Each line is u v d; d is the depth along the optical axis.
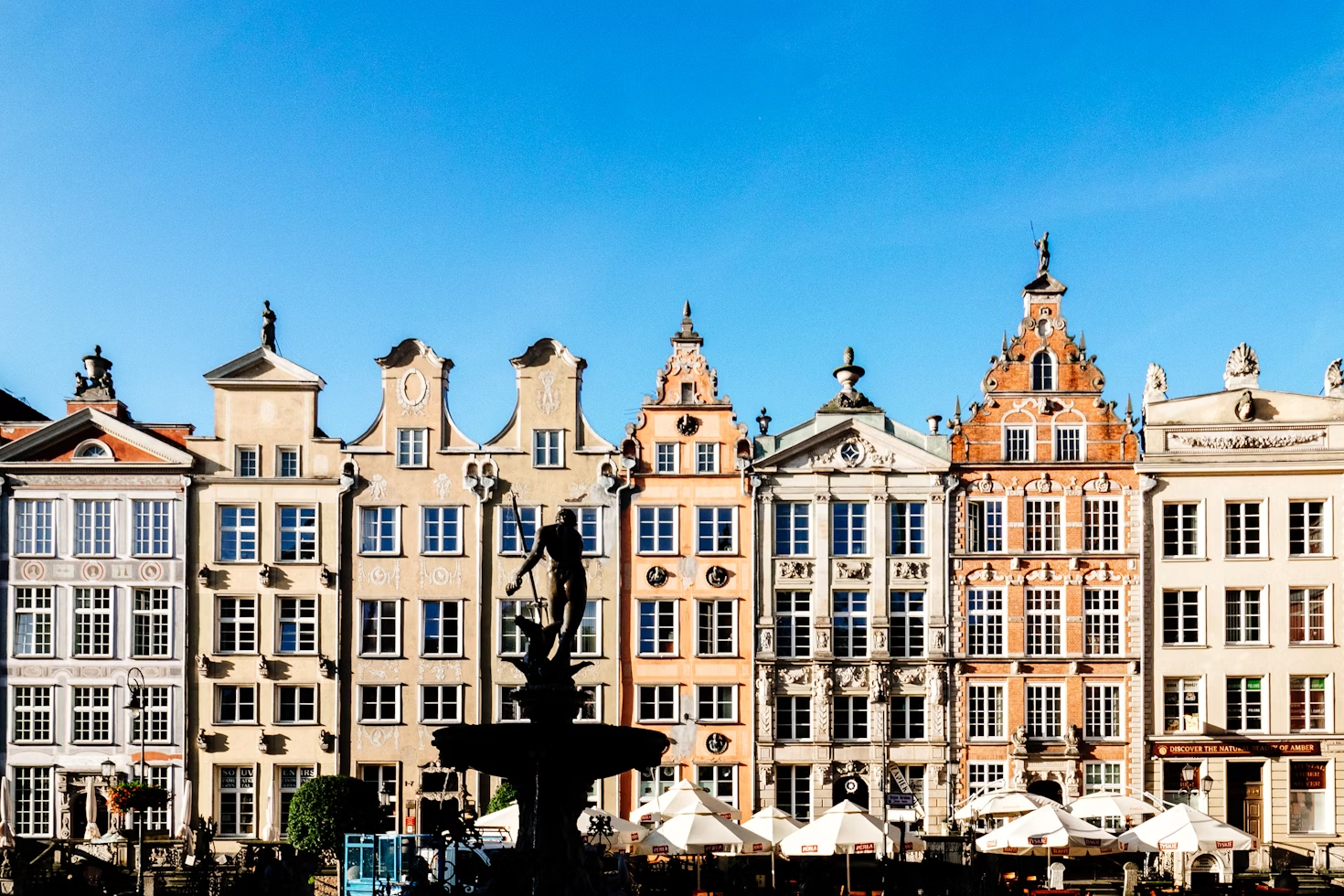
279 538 60.97
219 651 60.34
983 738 60.09
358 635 60.44
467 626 60.53
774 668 60.25
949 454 61.53
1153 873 53.69
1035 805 47.50
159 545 60.94
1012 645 60.31
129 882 44.38
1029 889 45.00
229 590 60.62
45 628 60.53
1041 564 60.66
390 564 60.88
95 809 58.47
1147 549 60.50
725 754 60.00
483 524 61.00
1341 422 60.25
